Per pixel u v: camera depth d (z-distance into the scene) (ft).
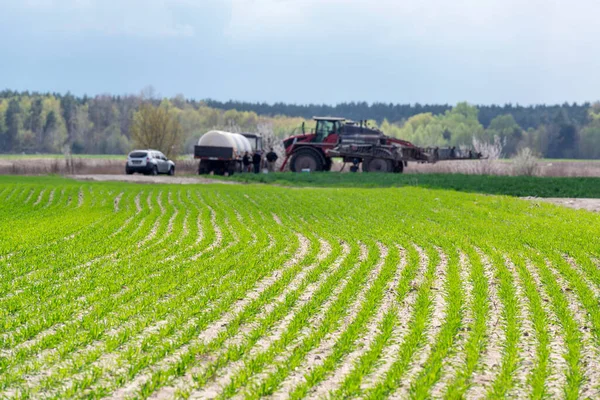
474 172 424.46
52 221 176.86
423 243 138.51
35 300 87.35
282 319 80.02
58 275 104.27
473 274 104.22
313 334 72.02
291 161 417.90
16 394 55.01
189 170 471.21
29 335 71.77
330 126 414.82
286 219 184.55
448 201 229.25
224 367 62.80
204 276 104.01
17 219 182.29
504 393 55.98
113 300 87.20
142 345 67.36
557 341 71.36
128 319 78.69
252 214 199.11
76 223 170.91
